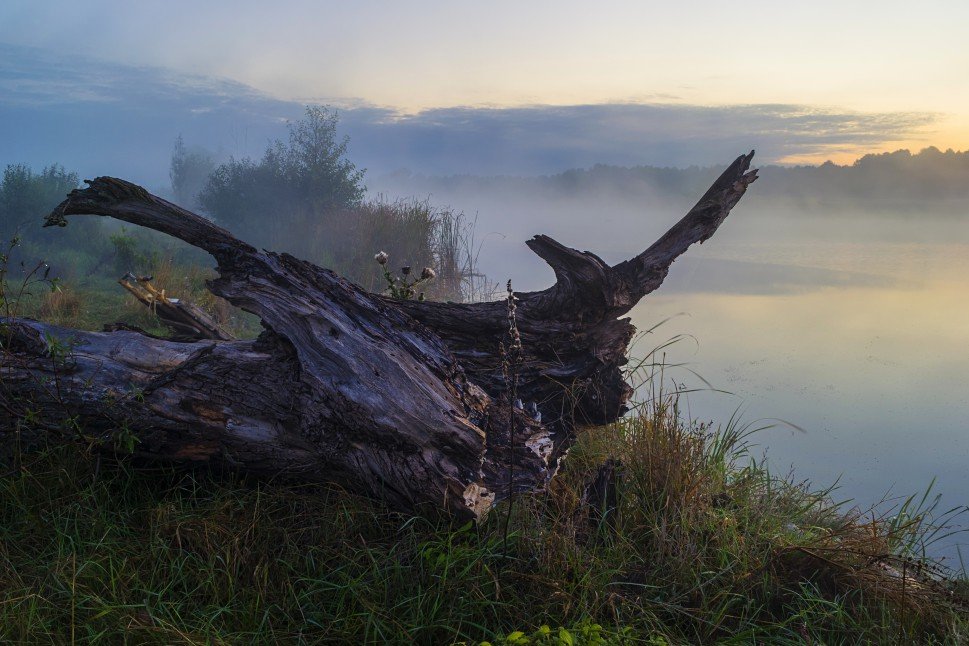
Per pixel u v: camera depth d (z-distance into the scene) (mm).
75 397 3332
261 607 2553
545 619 2580
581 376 4051
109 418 3322
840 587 3041
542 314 4152
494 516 3078
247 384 3289
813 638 2734
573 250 3996
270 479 3332
